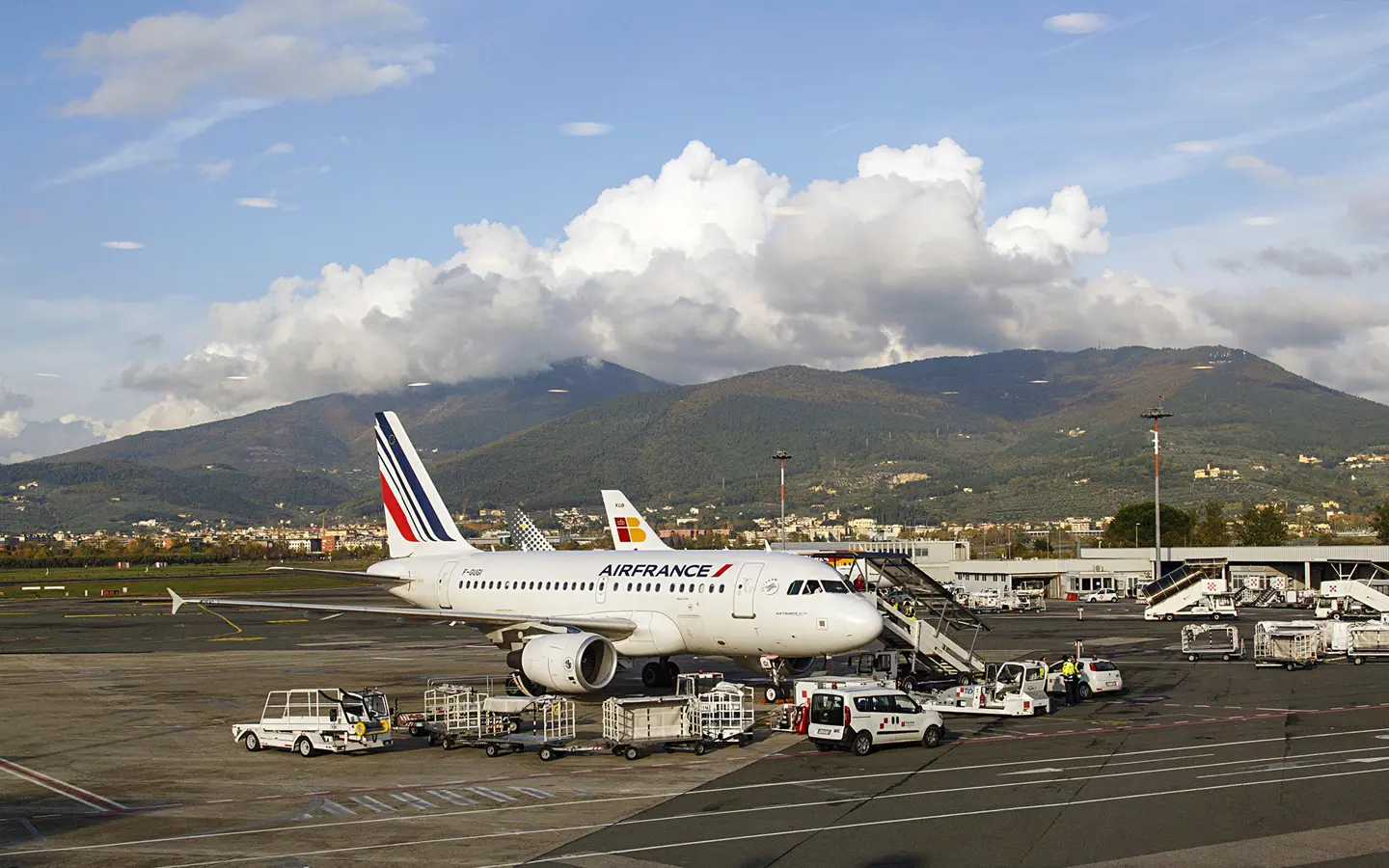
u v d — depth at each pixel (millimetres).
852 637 45812
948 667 54594
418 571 62344
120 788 32719
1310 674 61562
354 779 33750
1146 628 101812
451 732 39344
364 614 51188
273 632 102500
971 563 179875
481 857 24656
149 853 25391
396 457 66688
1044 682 48156
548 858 24500
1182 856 24391
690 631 50906
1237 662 69375
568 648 45531
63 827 27875
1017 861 24094
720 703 39875
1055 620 115625
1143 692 53875
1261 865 23734
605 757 37188
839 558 55781
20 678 62969
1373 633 68875
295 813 29250
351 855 24922
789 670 55094
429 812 29141
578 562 57000
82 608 145750
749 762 36000
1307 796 30391
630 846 25516
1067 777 33062
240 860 24609
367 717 38438
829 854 24750
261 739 38781
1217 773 33562
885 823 27516
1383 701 50094
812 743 39562
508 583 58312
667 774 34000
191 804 30406
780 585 48219
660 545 92188
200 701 52500
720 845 25516
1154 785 31875
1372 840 25719
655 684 55188
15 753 38812
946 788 31609
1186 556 173500
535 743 37062
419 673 63844
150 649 83062
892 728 37625
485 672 64125
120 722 45969
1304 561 166500
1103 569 176750
